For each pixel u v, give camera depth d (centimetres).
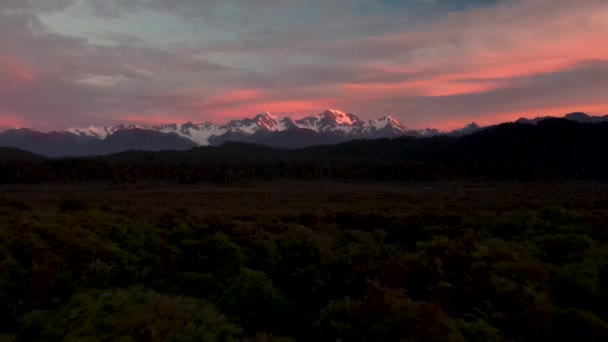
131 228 1323
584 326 677
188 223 1544
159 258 1133
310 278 932
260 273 898
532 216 1596
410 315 628
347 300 729
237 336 682
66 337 626
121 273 997
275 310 813
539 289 779
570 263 959
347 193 5472
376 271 881
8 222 1323
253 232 1483
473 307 692
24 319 711
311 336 694
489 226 1547
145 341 609
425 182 8256
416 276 844
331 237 1338
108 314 693
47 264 923
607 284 840
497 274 817
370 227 1716
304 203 3981
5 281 848
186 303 776
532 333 659
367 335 623
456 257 908
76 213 1459
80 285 899
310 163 10444
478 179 8294
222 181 7788
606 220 1528
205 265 1114
